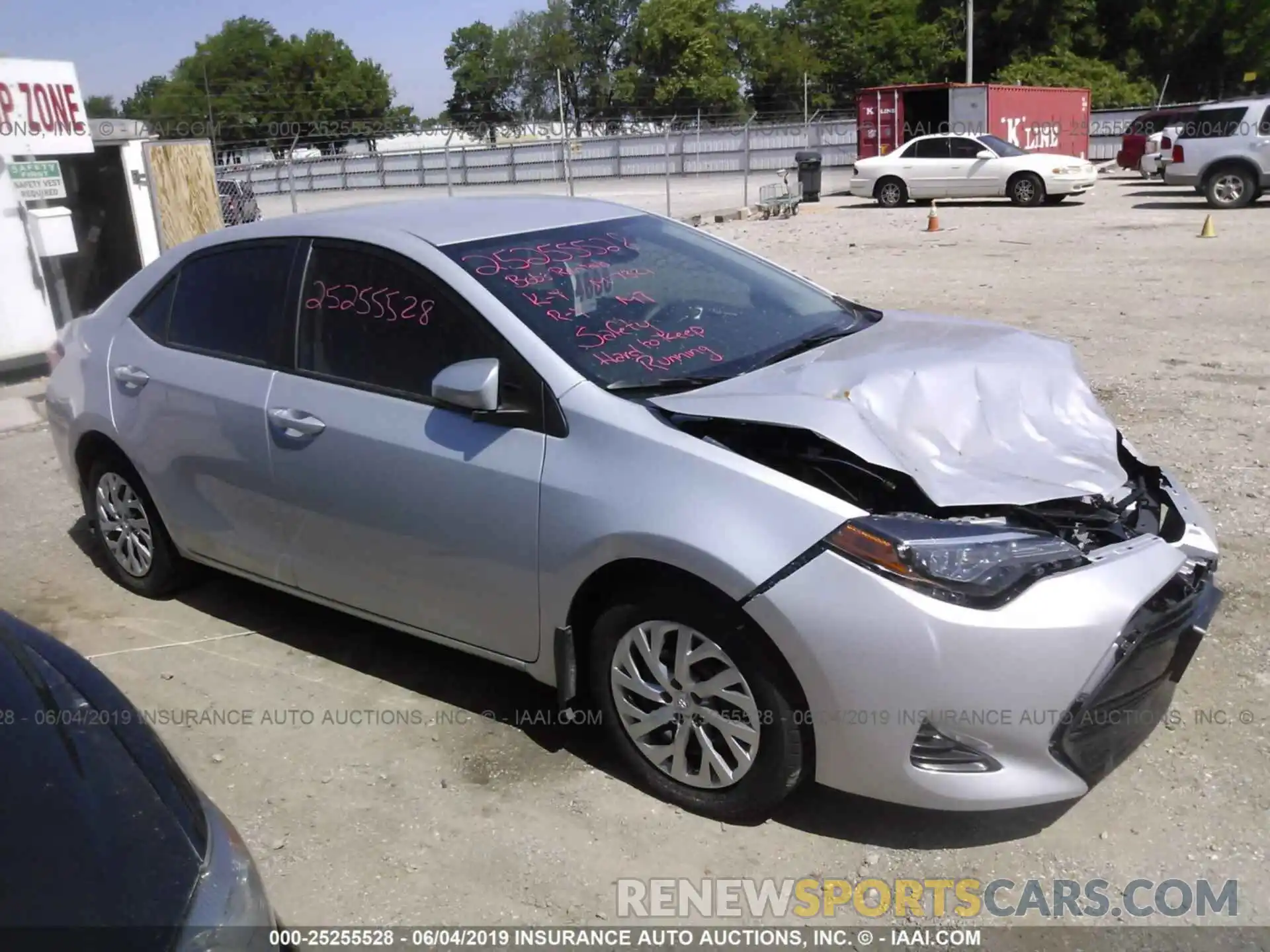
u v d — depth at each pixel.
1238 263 13.41
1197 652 4.16
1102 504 3.32
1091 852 3.16
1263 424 6.84
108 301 5.09
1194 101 56.81
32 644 2.59
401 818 3.44
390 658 4.46
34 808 2.07
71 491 6.76
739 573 3.01
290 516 4.13
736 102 77.69
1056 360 3.80
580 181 40.25
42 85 9.99
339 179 43.03
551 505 3.36
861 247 17.38
